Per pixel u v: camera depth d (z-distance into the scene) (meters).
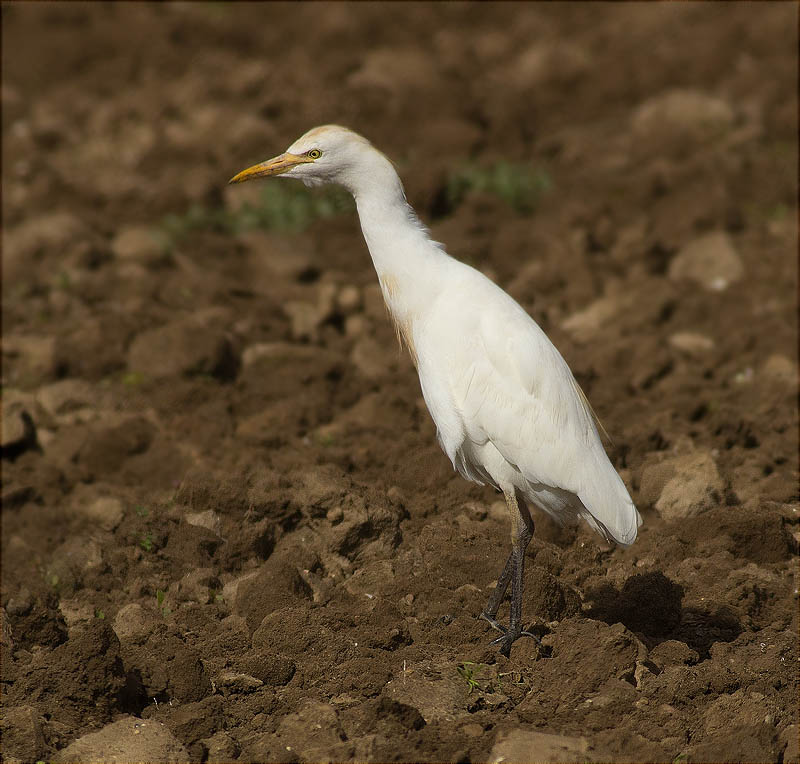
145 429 13.13
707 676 7.52
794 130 23.05
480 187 21.98
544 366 8.23
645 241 18.48
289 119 25.78
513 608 8.22
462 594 8.99
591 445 8.29
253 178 8.72
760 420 12.61
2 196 22.42
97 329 15.47
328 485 10.13
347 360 14.89
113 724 7.12
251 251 19.27
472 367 8.30
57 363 15.07
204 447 12.69
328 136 8.52
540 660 7.91
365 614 8.62
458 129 24.03
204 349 14.71
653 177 21.00
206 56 30.36
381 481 11.40
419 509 10.72
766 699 7.18
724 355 14.92
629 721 7.11
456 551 9.55
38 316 16.98
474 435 8.41
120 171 23.95
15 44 31.75
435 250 8.65
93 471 12.81
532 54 28.64
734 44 28.28
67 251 19.25
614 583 9.28
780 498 10.57
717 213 19.33
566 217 19.83
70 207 22.12
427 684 7.58
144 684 7.78
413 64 27.61
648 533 10.01
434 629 8.39
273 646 8.21
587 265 18.03
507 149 24.39
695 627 8.48
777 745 6.84
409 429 12.75
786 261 17.72
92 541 10.43
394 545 10.05
